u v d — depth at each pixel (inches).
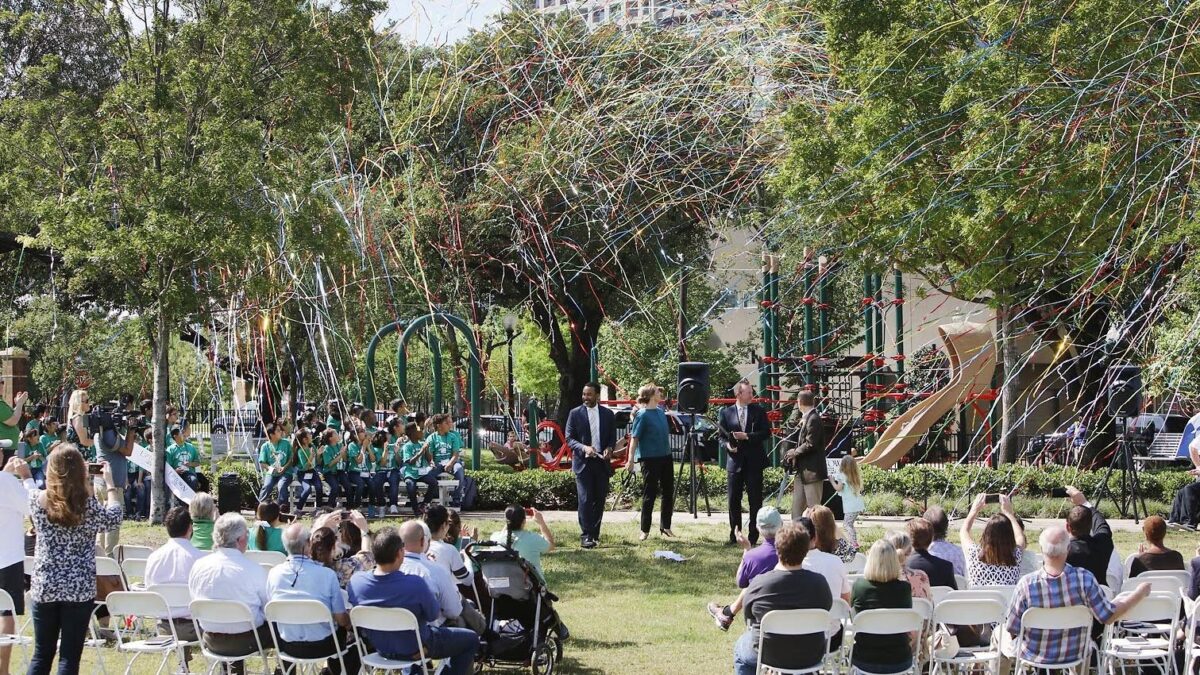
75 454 299.9
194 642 328.5
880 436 904.3
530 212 1119.0
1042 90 628.7
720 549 585.6
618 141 1037.2
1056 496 748.6
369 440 714.2
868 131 715.4
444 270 1209.4
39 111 658.8
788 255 1005.2
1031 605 304.2
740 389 592.4
